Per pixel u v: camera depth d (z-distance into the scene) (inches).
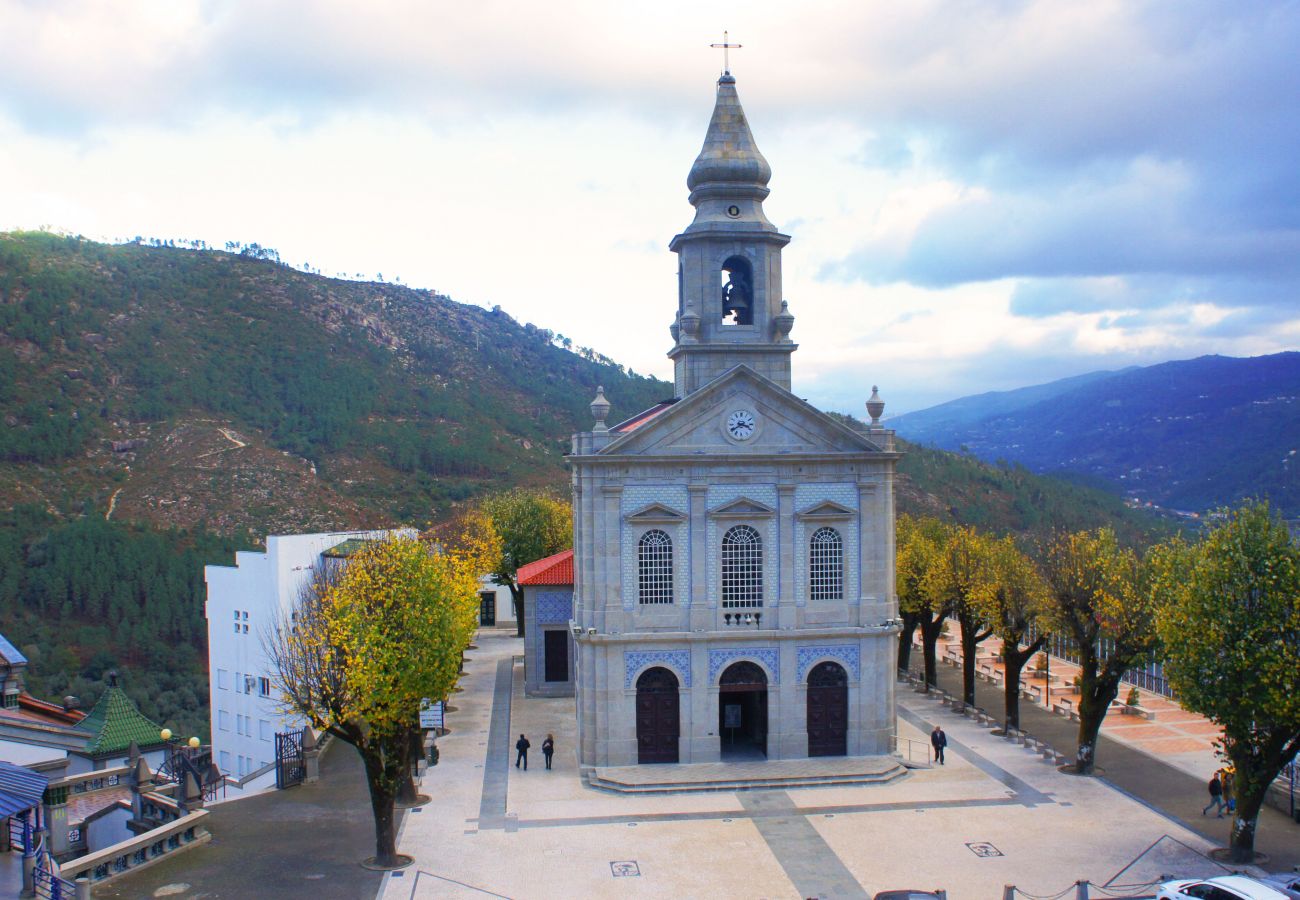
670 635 2058.3
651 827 1768.0
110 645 4190.5
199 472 5733.3
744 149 2233.0
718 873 1562.5
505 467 7214.6
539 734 2417.6
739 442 2098.9
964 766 2112.5
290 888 1504.7
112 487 5497.1
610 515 2058.3
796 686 2105.1
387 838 1604.3
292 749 2079.2
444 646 1784.0
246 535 5152.6
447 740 2368.4
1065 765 2096.5
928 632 2856.8
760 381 2091.5
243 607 2714.1
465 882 1534.2
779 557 2102.6
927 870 1562.5
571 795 1953.7
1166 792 1945.1
